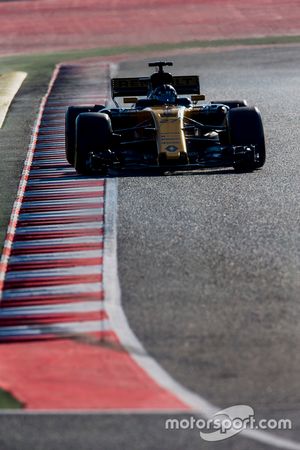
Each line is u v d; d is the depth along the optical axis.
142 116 57.16
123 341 32.34
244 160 55.44
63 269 40.06
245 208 47.66
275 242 41.72
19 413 27.09
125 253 41.47
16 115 85.44
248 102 90.00
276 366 29.64
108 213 48.25
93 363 30.80
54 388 28.98
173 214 47.16
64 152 67.94
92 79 114.25
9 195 53.47
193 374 29.42
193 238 42.91
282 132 71.94
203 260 39.81
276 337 31.84
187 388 28.42
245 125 56.44
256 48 142.25
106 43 163.62
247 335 32.12
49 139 73.88
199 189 52.25
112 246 42.59
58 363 31.03
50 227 46.62
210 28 173.00
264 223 44.75
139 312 34.72
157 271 38.84
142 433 25.36
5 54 156.88
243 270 38.34
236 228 44.12
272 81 105.06
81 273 39.38
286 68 116.75
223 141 58.94
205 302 35.25
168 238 43.16
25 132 75.88
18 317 35.34
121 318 34.31
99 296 36.59
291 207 47.50
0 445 25.03
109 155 55.16
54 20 193.62
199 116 59.06
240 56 133.25
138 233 44.28
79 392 28.56
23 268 40.56
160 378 29.23
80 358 31.30
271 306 34.50
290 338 31.70
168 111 56.62
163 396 27.88
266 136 70.50
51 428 25.92
